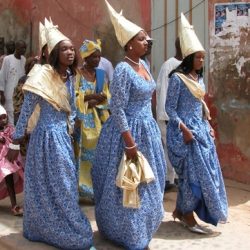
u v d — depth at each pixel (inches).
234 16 263.3
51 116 172.7
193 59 188.7
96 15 341.1
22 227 197.9
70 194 170.6
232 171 274.1
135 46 167.3
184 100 190.9
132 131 168.7
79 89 222.2
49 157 170.4
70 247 171.3
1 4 430.3
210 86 278.1
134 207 165.5
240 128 267.6
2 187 219.3
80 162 221.6
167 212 220.4
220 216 190.4
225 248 179.2
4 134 212.2
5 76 325.7
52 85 171.6
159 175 174.7
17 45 324.5
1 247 181.9
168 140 194.2
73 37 361.7
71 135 186.2
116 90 164.1
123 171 165.0
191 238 188.9
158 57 303.9
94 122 224.2
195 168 189.5
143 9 309.7
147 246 175.6
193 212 199.5
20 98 229.5
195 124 191.3
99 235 188.5
